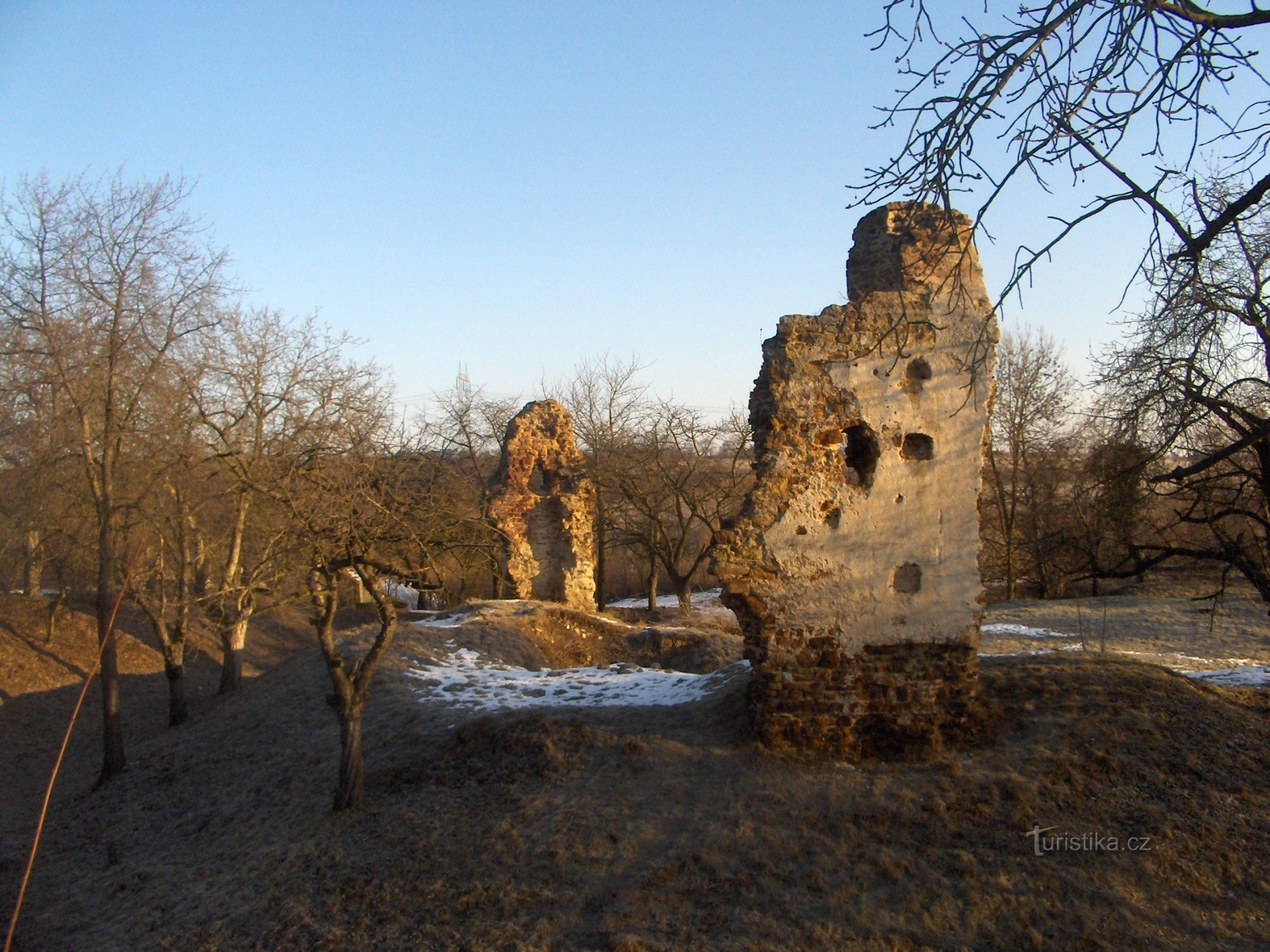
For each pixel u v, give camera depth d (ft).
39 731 61.16
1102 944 21.57
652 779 31.09
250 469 40.65
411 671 51.67
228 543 58.80
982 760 29.66
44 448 51.80
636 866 26.66
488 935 24.67
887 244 35.86
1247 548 38.52
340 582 37.04
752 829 27.30
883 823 26.86
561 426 87.20
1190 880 23.50
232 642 67.31
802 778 29.76
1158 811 26.08
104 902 33.09
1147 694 32.40
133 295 48.60
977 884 23.98
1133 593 87.51
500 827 29.86
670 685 42.42
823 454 32.32
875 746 31.37
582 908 25.21
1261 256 23.29
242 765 44.19
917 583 31.96
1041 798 27.12
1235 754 28.53
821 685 31.71
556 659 64.54
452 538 36.47
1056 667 35.45
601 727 35.83
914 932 22.49
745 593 31.86
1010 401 92.17
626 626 73.67
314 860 31.01
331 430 38.65
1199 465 17.62
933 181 16.97
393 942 25.43
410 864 29.22
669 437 94.68
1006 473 96.17
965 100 16.30
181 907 30.42
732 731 33.42
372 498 33.35
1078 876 23.90
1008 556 88.28
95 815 44.09
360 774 34.86
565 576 85.71
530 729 36.55
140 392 48.32
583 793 31.07
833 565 31.96
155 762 49.44
